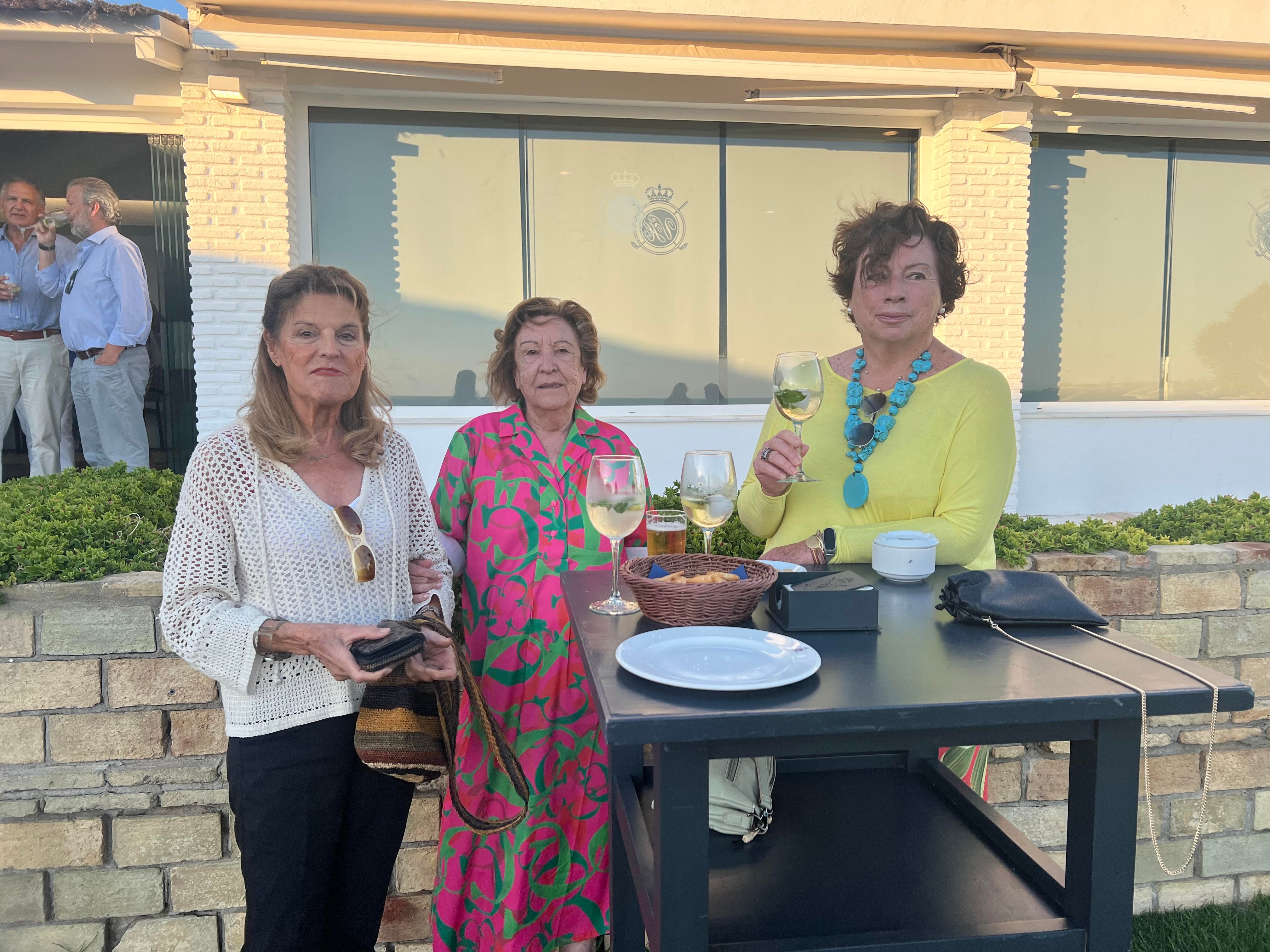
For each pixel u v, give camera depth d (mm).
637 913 1567
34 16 4898
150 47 5012
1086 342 7082
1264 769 2609
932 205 6559
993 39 5898
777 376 1786
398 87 5793
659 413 6508
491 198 6227
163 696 2109
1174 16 5922
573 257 6375
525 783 1642
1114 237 7008
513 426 2125
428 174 6137
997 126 6105
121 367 5488
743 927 1115
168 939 2164
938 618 1394
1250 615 2588
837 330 6730
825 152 6543
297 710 1595
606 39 5535
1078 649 1208
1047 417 6840
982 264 6410
